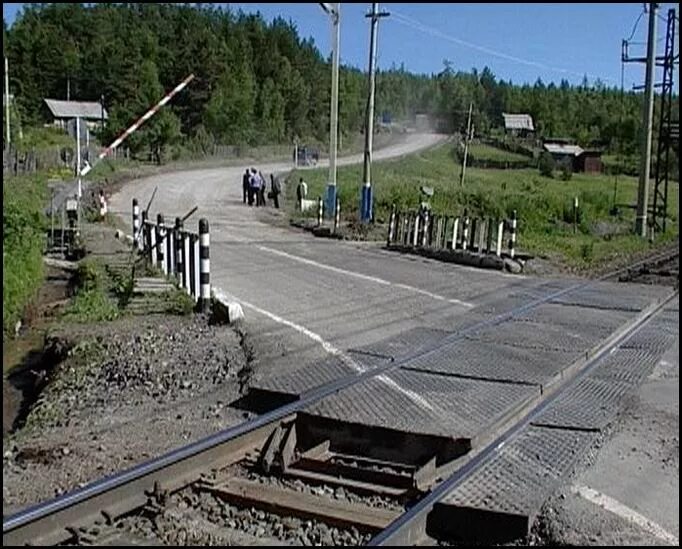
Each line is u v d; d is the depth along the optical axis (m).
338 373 8.42
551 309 13.60
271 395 7.67
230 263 18.67
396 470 6.30
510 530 5.15
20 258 12.88
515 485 5.67
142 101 45.84
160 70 56.28
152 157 60.47
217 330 10.91
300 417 6.97
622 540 5.14
